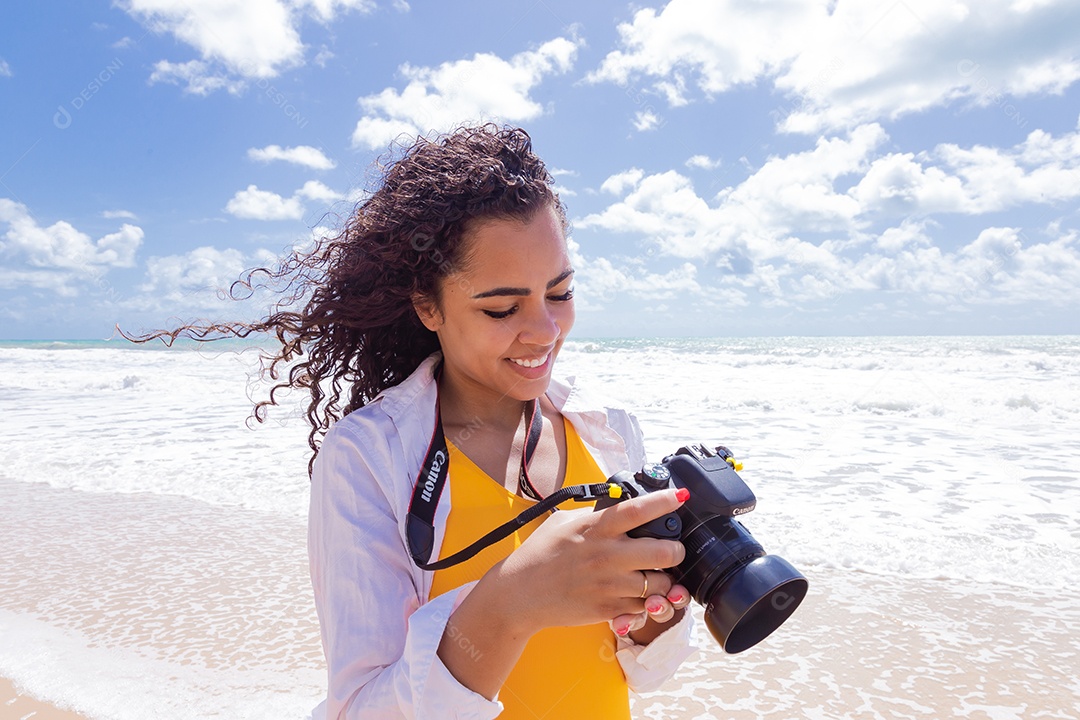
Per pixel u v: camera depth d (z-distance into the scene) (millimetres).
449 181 1129
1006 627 3764
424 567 1062
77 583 4484
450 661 890
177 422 10344
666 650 1222
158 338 1581
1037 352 20672
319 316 1394
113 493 6562
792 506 5738
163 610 4062
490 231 1104
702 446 1145
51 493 6625
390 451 1147
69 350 31766
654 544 852
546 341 1147
